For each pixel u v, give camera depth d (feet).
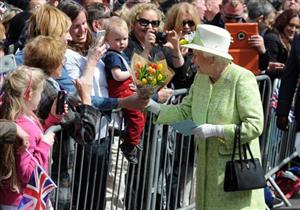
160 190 58.85
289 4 98.27
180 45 57.16
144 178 56.95
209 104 48.98
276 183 72.95
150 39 59.62
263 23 83.35
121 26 56.03
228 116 48.34
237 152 48.62
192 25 63.52
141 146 55.98
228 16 72.02
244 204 49.39
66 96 46.16
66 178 49.85
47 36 47.62
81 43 55.26
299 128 62.75
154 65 50.78
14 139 40.57
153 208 58.03
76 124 46.88
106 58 55.88
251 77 48.62
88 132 47.03
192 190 62.69
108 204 56.80
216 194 49.24
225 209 49.21
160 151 57.41
